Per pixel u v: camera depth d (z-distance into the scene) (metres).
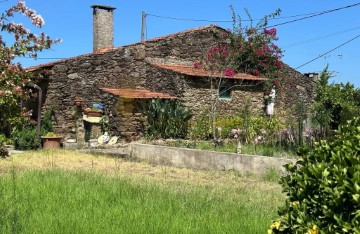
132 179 10.38
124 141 21.53
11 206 6.59
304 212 3.95
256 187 10.95
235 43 26.23
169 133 21.58
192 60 25.84
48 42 10.65
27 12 10.52
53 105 23.31
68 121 23.22
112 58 23.98
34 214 6.16
